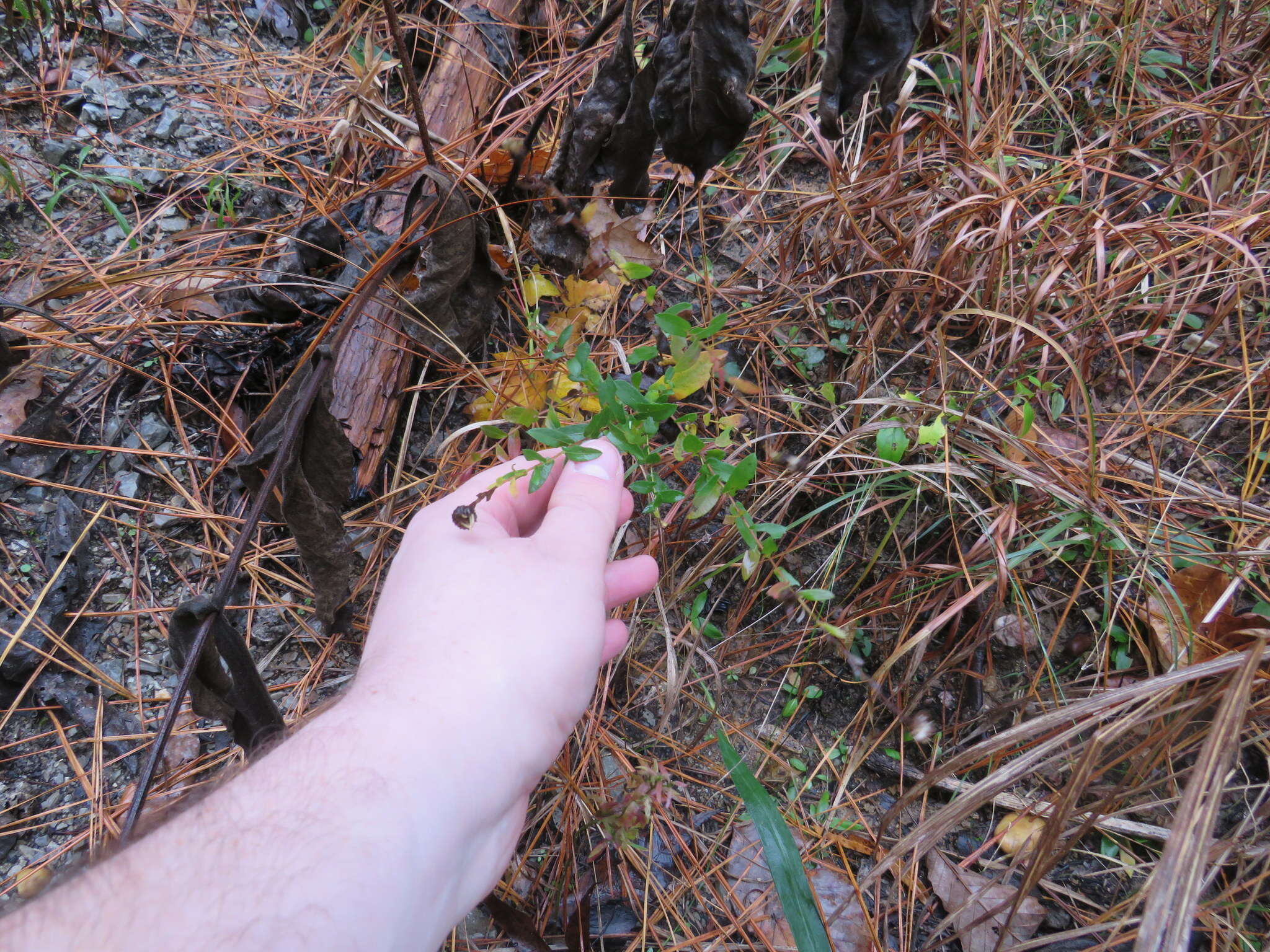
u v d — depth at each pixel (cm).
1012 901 34
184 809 24
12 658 41
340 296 47
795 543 45
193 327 49
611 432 31
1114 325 50
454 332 47
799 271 53
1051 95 56
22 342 47
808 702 44
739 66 37
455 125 55
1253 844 37
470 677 26
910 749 42
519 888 39
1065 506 43
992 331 48
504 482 29
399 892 23
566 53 61
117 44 62
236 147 58
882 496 45
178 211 55
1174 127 56
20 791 39
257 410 48
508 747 26
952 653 43
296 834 22
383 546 46
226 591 33
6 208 53
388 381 47
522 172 52
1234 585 39
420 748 25
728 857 40
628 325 52
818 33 57
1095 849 39
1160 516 44
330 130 59
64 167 55
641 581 34
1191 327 49
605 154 46
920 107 55
